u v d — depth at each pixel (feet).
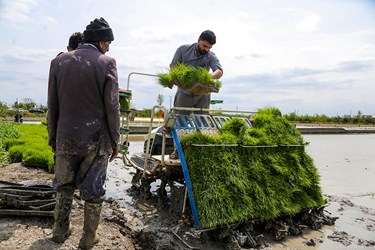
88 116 9.79
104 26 10.71
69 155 9.73
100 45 10.74
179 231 14.43
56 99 10.13
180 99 18.06
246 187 14.56
